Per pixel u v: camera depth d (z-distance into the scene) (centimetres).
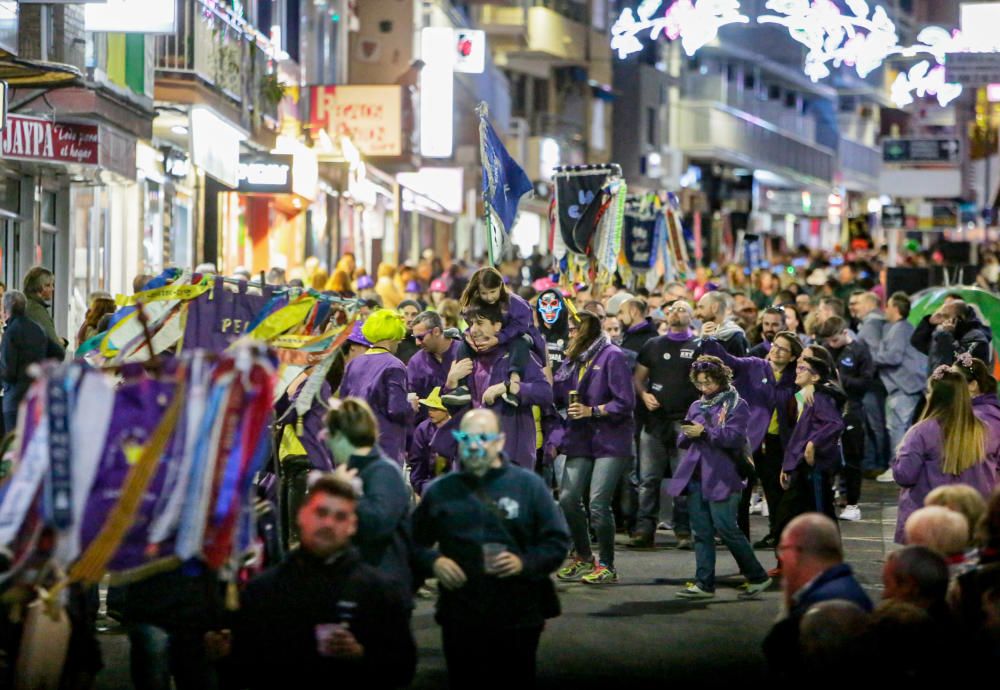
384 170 5212
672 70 11044
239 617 1134
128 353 1553
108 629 1656
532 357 1820
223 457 1119
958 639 1121
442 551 1259
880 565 2094
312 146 4256
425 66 5881
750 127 11531
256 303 1567
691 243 4328
